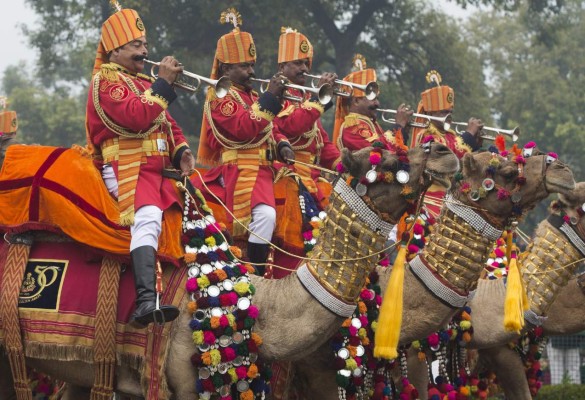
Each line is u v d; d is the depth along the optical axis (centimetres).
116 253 746
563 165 775
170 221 757
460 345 935
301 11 2992
